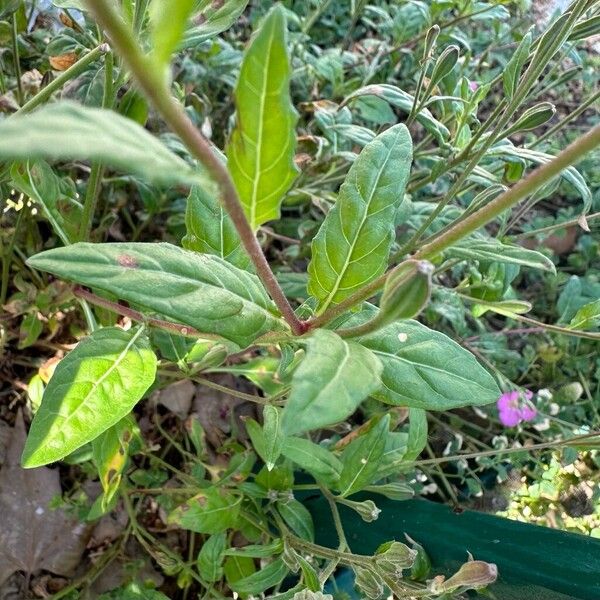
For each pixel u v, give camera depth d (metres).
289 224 0.37
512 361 0.37
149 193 0.31
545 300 0.42
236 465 0.27
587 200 0.23
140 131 0.07
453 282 0.40
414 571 0.25
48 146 0.06
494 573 0.19
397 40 0.37
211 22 0.18
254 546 0.24
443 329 0.36
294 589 0.22
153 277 0.13
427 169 0.32
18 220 0.26
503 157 0.24
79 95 0.23
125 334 0.18
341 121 0.31
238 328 0.14
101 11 0.07
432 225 0.29
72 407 0.17
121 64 0.19
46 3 0.30
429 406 0.15
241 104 0.10
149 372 0.18
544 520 0.32
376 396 0.15
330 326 0.15
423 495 0.35
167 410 0.33
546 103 0.20
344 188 0.15
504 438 0.33
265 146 0.11
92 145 0.06
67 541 0.30
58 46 0.23
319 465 0.24
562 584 0.22
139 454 0.31
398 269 0.11
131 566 0.30
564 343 0.37
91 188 0.22
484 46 0.44
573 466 0.33
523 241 0.43
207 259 0.14
